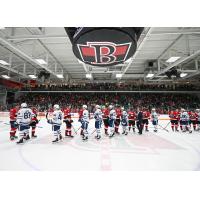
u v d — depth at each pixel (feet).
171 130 32.91
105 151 17.10
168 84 71.05
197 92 67.26
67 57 44.14
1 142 20.24
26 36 26.43
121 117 27.20
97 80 73.61
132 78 70.13
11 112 21.40
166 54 40.73
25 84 72.43
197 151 17.60
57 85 72.54
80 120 23.43
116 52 12.59
